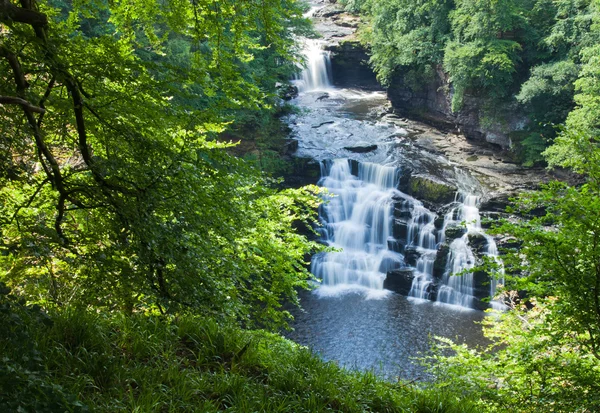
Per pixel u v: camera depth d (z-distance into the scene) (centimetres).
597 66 2645
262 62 3216
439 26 3634
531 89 3034
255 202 986
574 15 3131
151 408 462
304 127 3712
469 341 2127
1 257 694
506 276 849
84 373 495
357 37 4809
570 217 794
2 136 562
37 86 633
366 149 3375
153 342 595
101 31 2130
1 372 338
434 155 3350
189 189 649
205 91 770
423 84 3888
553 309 809
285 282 1072
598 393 755
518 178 3020
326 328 2209
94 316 601
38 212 754
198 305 632
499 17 3134
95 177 612
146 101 670
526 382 855
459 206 2825
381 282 2731
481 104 3400
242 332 741
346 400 598
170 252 604
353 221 3027
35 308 408
